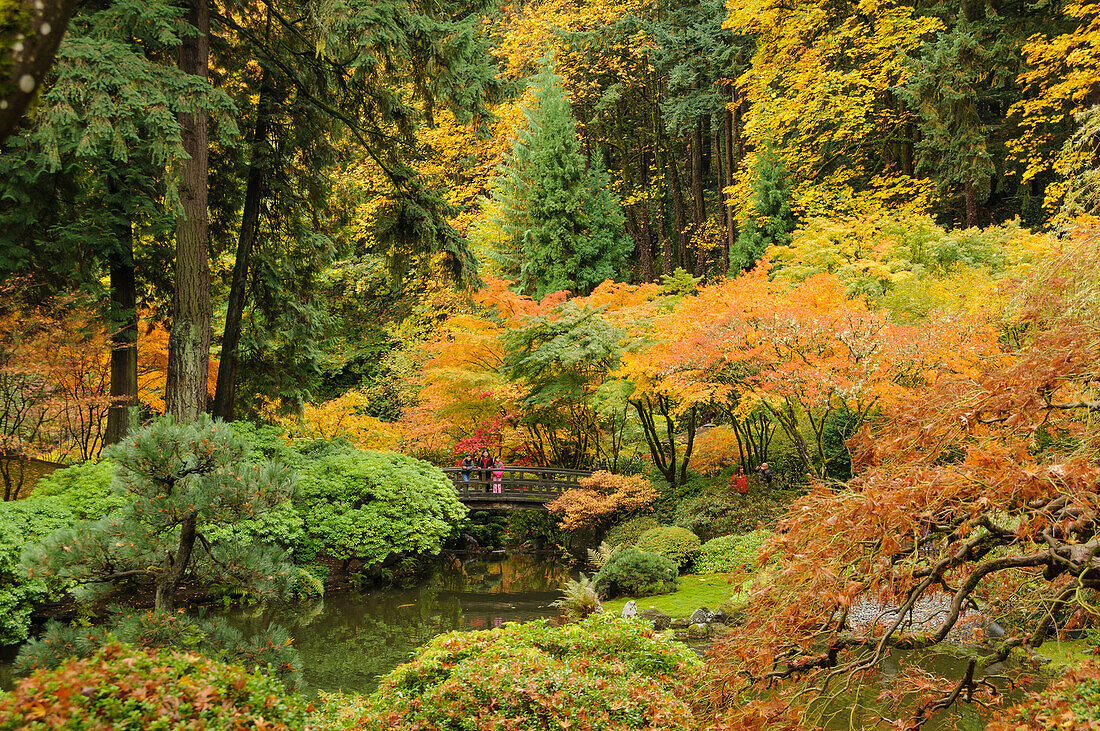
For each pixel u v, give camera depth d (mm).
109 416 12828
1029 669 5301
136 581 6035
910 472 3867
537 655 5484
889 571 3867
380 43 11703
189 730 3041
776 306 11617
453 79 12609
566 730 4684
